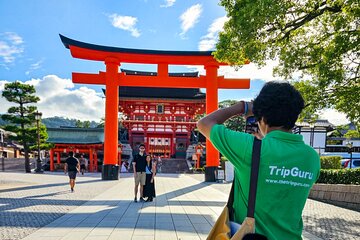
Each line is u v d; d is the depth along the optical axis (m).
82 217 7.57
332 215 8.54
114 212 8.27
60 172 34.72
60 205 9.47
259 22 8.42
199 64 19.78
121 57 19.17
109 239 5.54
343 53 7.59
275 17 8.31
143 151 10.35
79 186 15.88
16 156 57.91
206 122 1.59
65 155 43.44
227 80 19.64
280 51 9.84
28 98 31.80
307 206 10.27
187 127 45.62
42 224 6.77
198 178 24.45
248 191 1.37
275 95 1.45
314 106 8.70
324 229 6.77
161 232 6.10
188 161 41.78
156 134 46.28
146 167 10.32
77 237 5.65
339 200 10.44
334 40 7.73
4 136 53.53
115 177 19.98
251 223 1.32
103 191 13.48
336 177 11.77
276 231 1.33
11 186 15.69
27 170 33.44
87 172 36.88
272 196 1.33
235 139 1.43
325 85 7.92
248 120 1.67
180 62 19.48
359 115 8.41
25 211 8.40
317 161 1.47
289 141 1.43
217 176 19.75
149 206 9.34
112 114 19.33
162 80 19.42
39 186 15.72
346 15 7.70
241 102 1.68
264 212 1.33
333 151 38.06
